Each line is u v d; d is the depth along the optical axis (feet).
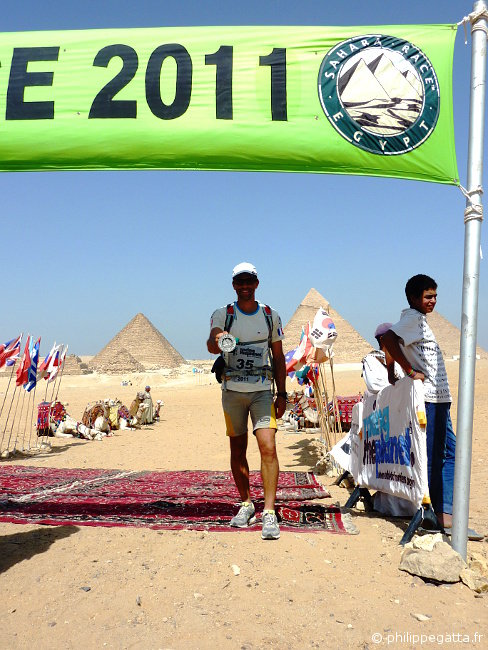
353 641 9.64
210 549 13.39
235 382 15.48
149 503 18.26
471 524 16.67
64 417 49.29
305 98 15.60
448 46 15.67
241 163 15.64
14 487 22.04
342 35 15.83
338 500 20.21
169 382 234.58
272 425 15.37
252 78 15.74
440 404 16.15
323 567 12.54
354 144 15.44
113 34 16.12
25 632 9.80
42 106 15.75
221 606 10.67
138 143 15.57
